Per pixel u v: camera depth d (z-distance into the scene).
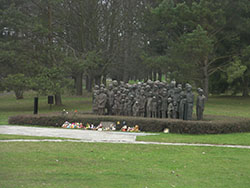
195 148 13.65
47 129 18.41
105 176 9.30
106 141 14.86
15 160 10.77
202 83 39.88
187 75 36.00
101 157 11.61
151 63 36.66
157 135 16.69
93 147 13.36
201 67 38.53
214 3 35.19
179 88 19.80
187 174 9.83
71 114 20.80
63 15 38.72
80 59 33.53
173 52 35.97
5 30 30.64
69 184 8.49
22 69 30.83
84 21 39.91
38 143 13.93
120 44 42.44
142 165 10.70
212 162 11.30
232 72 35.31
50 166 10.20
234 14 36.34
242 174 9.93
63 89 30.11
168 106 19.88
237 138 16.09
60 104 36.25
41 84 28.64
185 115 18.75
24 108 33.81
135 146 13.76
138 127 18.39
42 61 32.66
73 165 10.43
